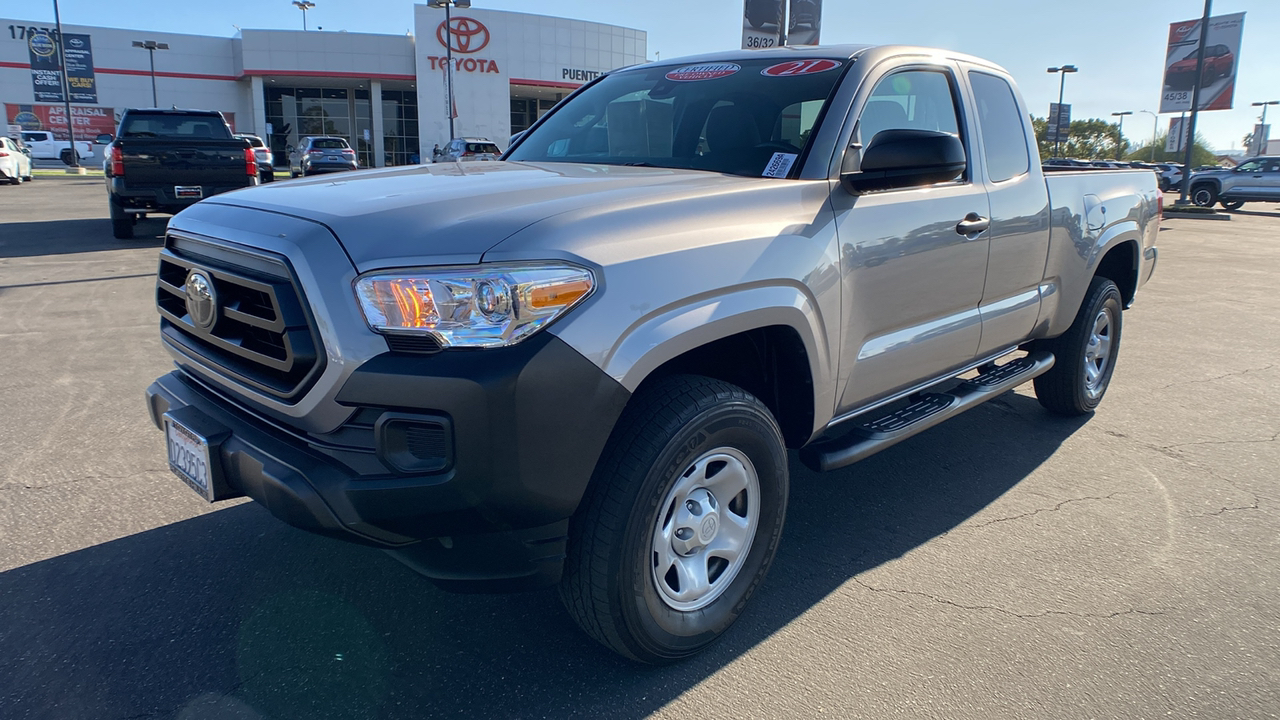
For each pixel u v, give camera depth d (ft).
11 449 13.55
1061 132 153.17
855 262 9.21
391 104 168.04
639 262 7.11
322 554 10.32
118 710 7.45
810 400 9.04
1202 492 12.69
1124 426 15.81
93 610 9.02
